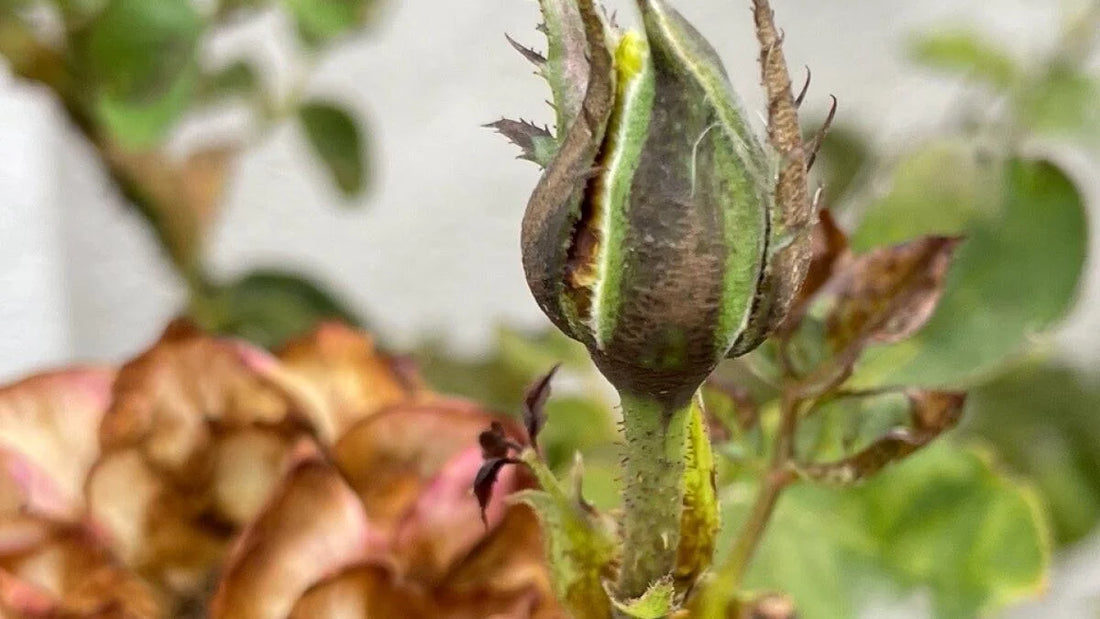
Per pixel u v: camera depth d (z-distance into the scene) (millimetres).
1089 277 652
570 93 165
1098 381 503
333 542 211
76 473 230
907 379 236
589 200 158
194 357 228
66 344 613
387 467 223
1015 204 241
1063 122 506
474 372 422
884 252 216
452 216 654
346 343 244
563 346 373
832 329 214
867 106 658
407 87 618
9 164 543
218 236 623
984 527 251
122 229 611
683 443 169
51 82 362
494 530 211
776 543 251
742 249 158
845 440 212
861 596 249
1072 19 542
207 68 423
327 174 474
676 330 159
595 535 179
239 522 227
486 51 610
